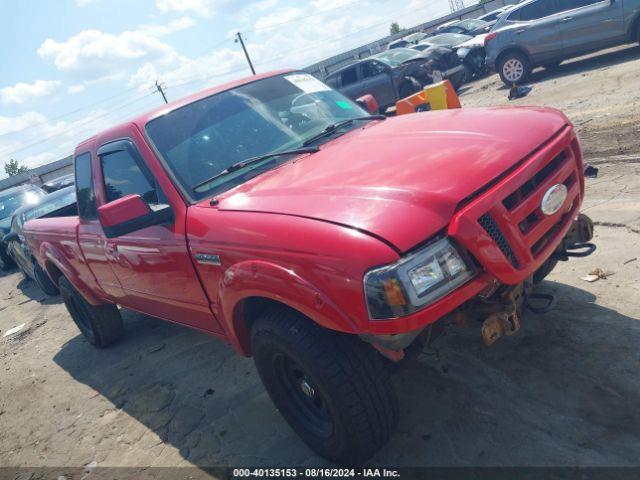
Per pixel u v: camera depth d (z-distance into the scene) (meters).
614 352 2.95
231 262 2.68
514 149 2.53
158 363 4.74
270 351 2.66
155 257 3.31
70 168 31.58
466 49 15.38
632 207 4.47
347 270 2.12
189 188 3.15
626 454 2.35
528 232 2.44
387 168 2.55
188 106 3.58
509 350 3.25
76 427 4.12
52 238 5.01
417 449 2.75
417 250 2.10
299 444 3.08
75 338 6.22
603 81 9.13
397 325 2.07
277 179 2.92
